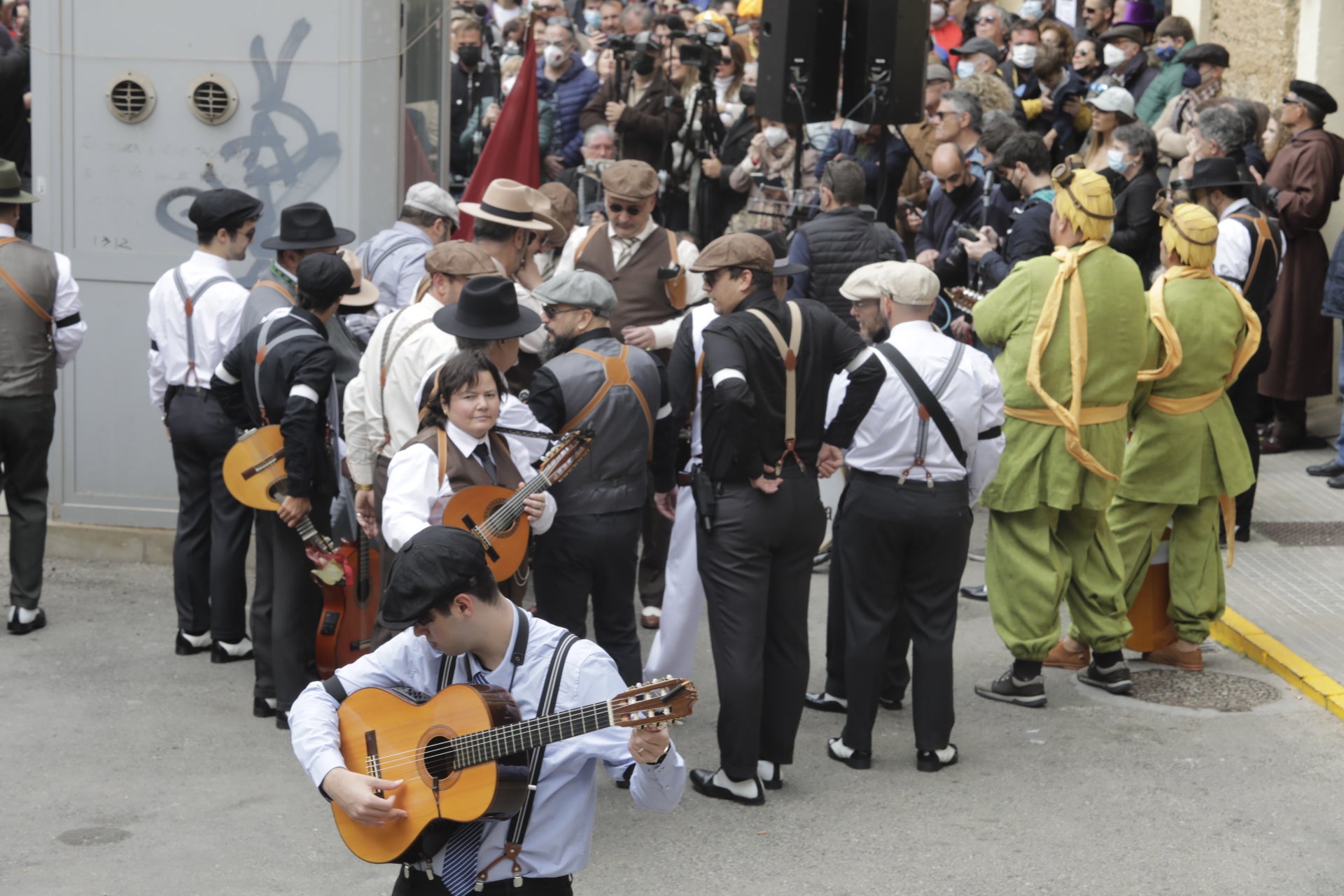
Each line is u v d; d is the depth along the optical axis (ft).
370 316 30.68
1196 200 35.27
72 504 35.63
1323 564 34.22
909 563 24.31
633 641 24.80
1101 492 26.58
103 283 34.91
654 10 59.57
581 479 23.73
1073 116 47.32
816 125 42.47
